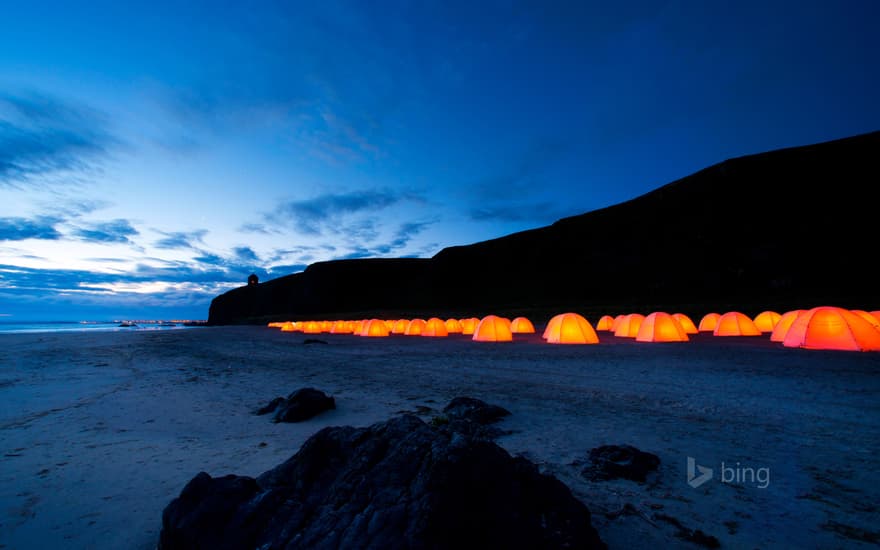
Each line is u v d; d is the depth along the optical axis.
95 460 4.52
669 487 3.67
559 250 60.72
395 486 2.44
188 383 10.08
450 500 2.19
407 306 75.25
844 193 38.28
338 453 2.97
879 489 3.57
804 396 7.09
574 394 7.93
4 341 26.00
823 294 32.28
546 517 2.43
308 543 2.21
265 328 60.97
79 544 2.76
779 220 40.53
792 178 42.25
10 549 2.70
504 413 6.32
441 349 18.08
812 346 13.43
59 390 9.17
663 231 49.41
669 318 18.08
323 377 10.86
